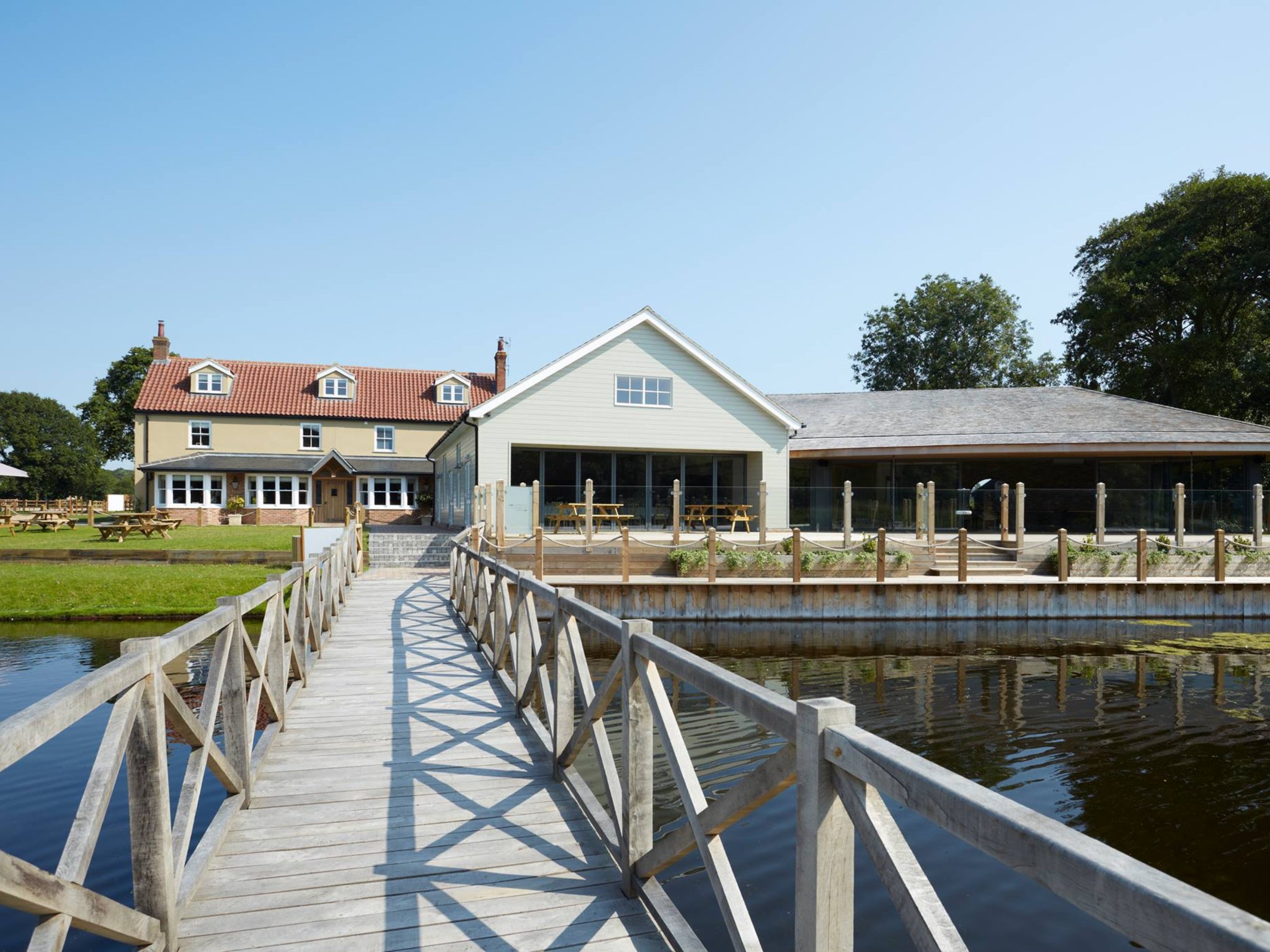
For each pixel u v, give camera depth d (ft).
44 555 61.72
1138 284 111.65
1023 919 15.61
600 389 69.46
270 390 117.29
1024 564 60.34
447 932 9.65
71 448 252.21
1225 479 77.41
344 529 56.39
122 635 43.68
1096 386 131.54
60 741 24.88
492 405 66.49
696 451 72.43
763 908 15.62
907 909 4.54
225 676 13.58
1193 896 2.99
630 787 10.54
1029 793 22.56
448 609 39.58
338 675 24.32
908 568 56.34
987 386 153.58
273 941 9.38
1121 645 45.62
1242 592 56.39
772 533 63.26
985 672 38.60
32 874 5.74
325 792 14.49
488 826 13.00
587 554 52.60
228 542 73.51
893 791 4.77
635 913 10.14
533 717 18.72
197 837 17.54
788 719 6.18
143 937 8.22
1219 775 23.95
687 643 45.16
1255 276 106.63
